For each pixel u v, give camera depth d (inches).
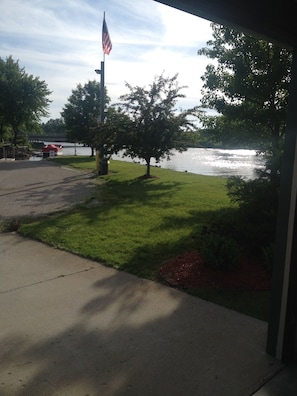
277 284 113.7
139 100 578.9
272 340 115.6
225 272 179.9
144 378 104.5
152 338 125.8
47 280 178.1
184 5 80.5
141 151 587.8
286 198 110.3
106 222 295.0
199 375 106.2
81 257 214.2
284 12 97.1
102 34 678.5
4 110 1341.0
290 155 108.3
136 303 152.9
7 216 323.6
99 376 105.1
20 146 1497.3
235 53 309.7
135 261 203.8
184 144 593.0
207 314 143.7
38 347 119.5
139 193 444.1
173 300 156.1
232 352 118.2
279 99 300.2
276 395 98.6
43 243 242.8
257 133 316.2
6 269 193.5
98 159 679.1
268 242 196.4
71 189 483.8
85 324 134.8
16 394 97.3
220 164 1093.8
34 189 483.8
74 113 1078.4
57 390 99.0
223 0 85.3
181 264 193.5
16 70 1343.5
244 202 226.7
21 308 147.6
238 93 309.7
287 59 287.0
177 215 318.0
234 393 99.0
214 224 223.0
